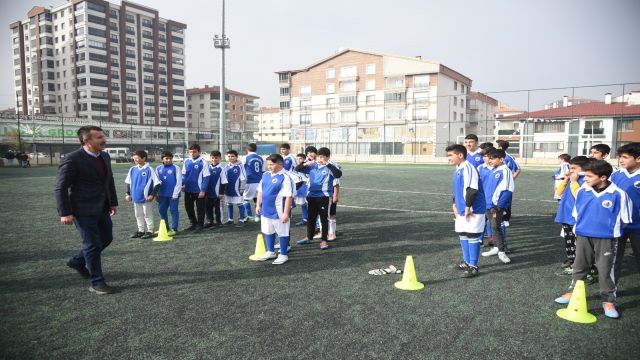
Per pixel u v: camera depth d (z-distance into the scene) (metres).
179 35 83.94
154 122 79.69
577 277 4.23
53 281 4.87
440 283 4.82
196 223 8.23
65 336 3.41
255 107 101.69
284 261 5.71
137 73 76.69
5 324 3.65
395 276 5.07
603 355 3.12
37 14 72.88
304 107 64.69
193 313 3.89
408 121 56.28
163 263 5.66
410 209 10.88
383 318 3.77
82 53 69.38
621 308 4.10
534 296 4.39
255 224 8.88
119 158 45.19
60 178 4.23
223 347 3.21
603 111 40.84
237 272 5.24
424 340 3.33
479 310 3.98
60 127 50.09
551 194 14.52
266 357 3.04
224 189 8.35
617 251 4.41
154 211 10.75
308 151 8.33
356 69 59.91
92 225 4.42
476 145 7.27
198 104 91.56
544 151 43.25
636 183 4.42
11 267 5.46
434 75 54.56
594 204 3.98
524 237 7.43
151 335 3.42
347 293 4.45
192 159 8.09
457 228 5.19
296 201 8.46
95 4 69.19
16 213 10.17
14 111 79.62
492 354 3.11
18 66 78.38
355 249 6.54
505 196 5.77
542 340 3.36
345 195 14.21
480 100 66.50
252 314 3.86
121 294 4.42
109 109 72.00
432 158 46.47
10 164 36.34
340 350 3.15
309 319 3.74
